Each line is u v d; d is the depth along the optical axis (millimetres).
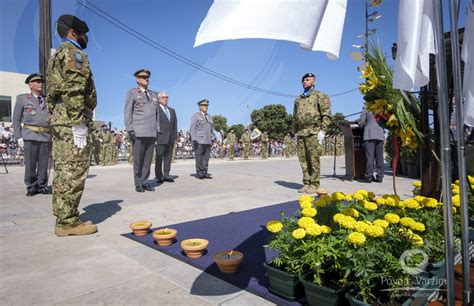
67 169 3002
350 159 7480
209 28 961
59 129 2969
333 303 1583
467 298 1469
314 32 1065
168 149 7145
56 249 2674
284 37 1008
